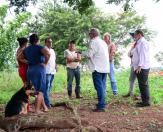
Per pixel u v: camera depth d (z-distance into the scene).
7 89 16.88
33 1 13.55
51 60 11.87
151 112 10.78
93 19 36.59
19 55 10.35
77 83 13.91
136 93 13.57
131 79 13.27
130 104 11.98
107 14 37.34
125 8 13.15
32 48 9.99
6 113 9.09
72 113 9.61
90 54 10.73
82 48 31.75
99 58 10.74
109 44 13.95
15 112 9.05
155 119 9.88
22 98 9.32
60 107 11.15
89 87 16.56
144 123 9.42
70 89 13.96
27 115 8.41
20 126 8.07
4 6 18.38
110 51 13.91
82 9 12.75
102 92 10.84
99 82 10.82
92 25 36.56
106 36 13.93
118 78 19.31
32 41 10.03
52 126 8.14
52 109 10.74
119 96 13.53
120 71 21.53
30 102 11.55
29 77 9.98
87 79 19.23
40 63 10.00
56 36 36.81
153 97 12.88
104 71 10.77
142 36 11.59
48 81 11.77
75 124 8.24
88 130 8.20
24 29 18.91
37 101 9.94
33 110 10.36
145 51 11.41
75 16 36.31
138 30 11.58
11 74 18.73
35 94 9.80
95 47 10.71
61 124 8.17
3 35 18.58
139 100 12.70
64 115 8.96
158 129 8.95
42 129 8.12
